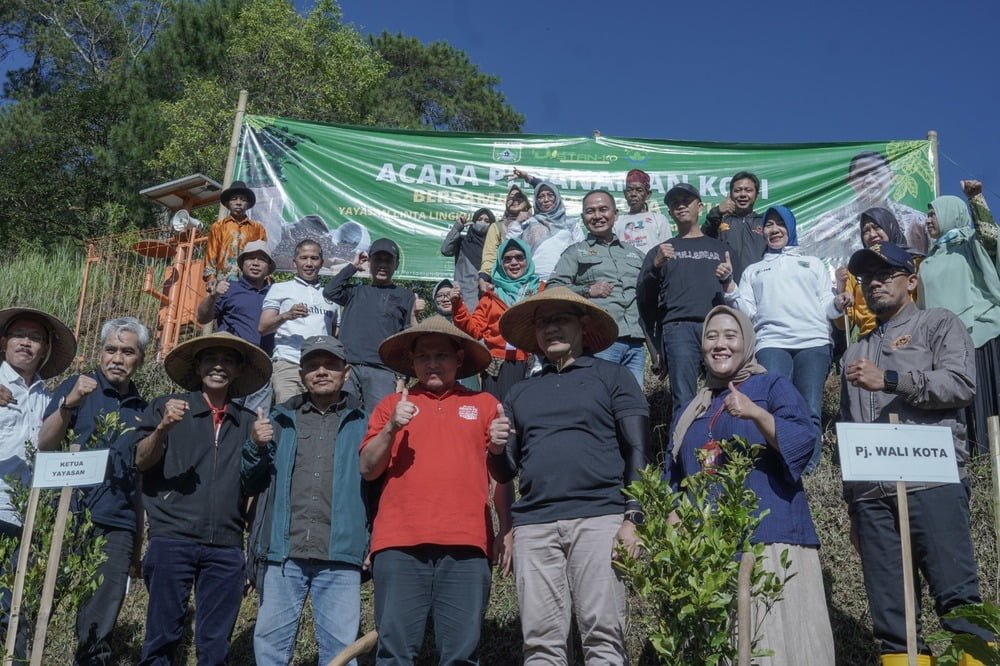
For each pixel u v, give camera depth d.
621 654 3.93
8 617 4.38
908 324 4.50
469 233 8.80
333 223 9.82
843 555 5.96
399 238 9.77
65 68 30.36
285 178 9.91
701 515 3.46
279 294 7.05
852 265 4.64
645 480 3.58
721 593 3.30
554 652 4.03
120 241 11.88
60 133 24.73
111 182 23.77
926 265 6.45
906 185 9.49
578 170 9.85
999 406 6.11
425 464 4.20
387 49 31.23
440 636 4.05
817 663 3.64
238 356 4.98
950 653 3.42
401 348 4.67
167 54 24.97
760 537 3.78
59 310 11.66
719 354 4.15
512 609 5.77
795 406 3.95
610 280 6.79
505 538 4.56
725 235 7.61
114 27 30.67
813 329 6.19
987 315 6.16
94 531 4.88
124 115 24.81
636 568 3.43
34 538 4.42
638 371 6.71
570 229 9.62
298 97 22.19
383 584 4.06
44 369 5.45
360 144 10.00
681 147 9.87
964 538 4.12
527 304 4.59
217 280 7.70
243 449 4.65
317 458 4.69
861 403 4.54
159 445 4.65
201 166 20.62
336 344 4.80
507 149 9.95
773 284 6.32
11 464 4.86
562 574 4.08
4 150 25.20
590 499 4.07
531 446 4.22
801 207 9.57
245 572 4.89
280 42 22.36
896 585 4.19
